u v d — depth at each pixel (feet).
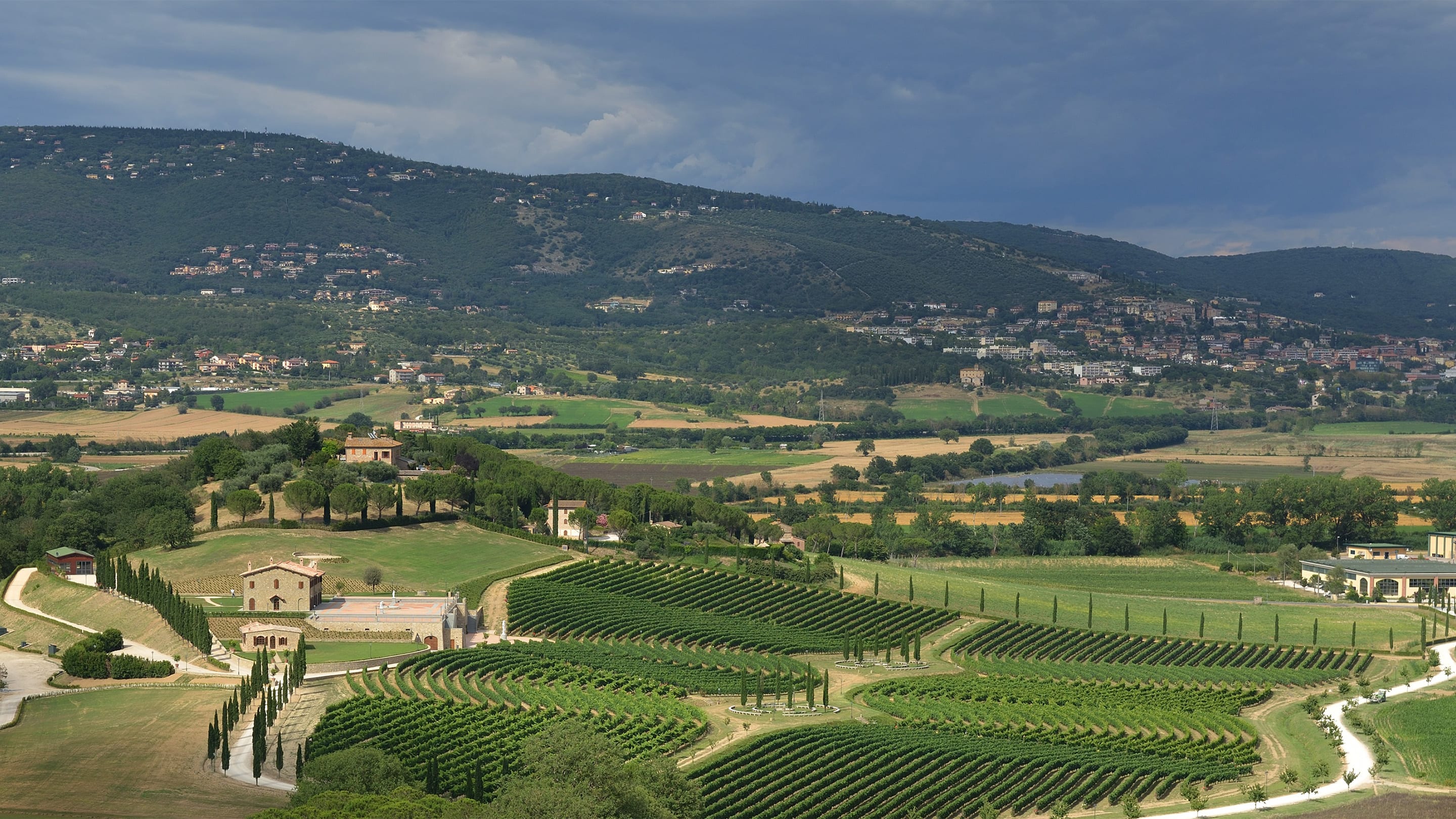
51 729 510.58
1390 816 526.98
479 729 535.60
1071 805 545.03
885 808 516.73
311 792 414.41
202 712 536.83
